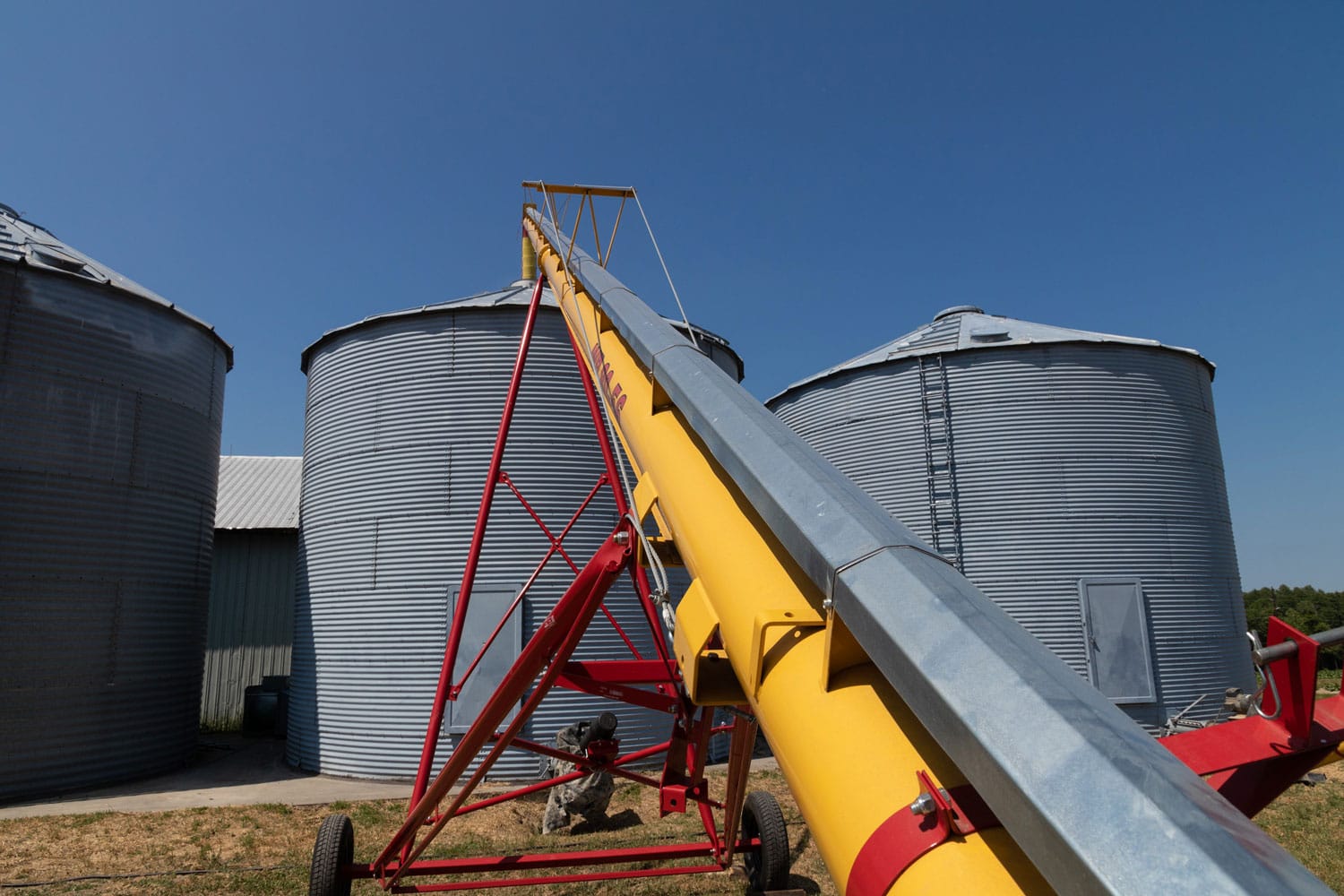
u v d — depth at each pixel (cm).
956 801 175
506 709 639
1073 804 123
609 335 674
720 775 1655
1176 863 108
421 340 1827
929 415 2130
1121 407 2052
